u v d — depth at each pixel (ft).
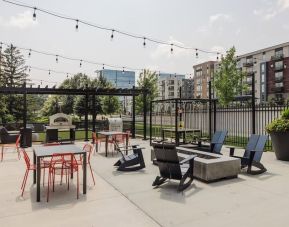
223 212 15.07
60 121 48.11
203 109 59.11
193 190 19.19
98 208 15.78
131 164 25.72
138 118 102.63
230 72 92.94
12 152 36.63
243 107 50.57
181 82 337.72
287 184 20.65
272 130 30.48
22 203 16.57
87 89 49.24
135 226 13.34
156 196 17.90
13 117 82.17
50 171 18.42
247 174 23.79
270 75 239.71
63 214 14.87
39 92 44.06
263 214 14.78
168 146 19.06
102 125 71.72
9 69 142.31
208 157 24.80
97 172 24.89
